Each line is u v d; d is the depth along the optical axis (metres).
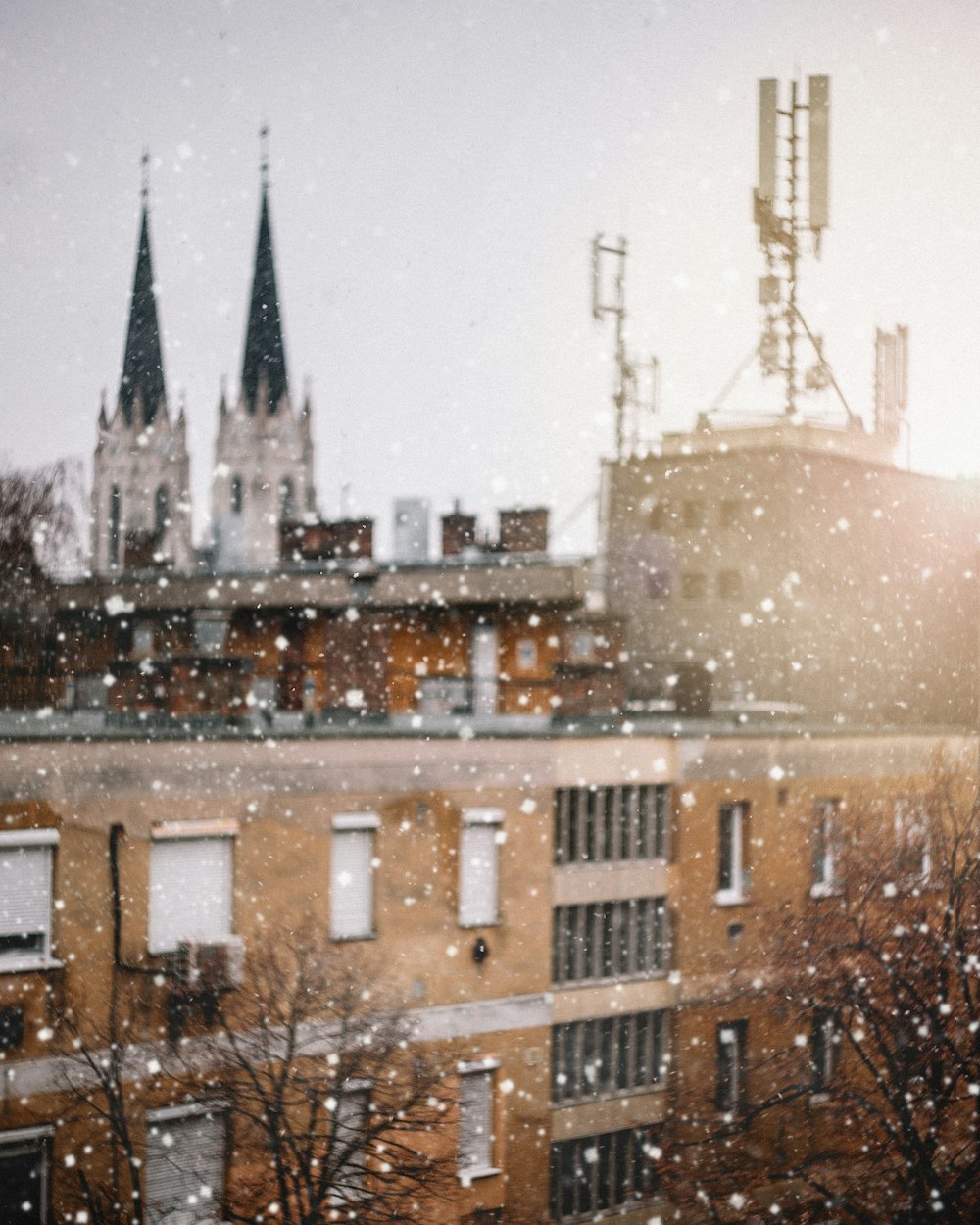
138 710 26.70
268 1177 20.33
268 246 114.44
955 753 29.50
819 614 36.75
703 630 37.84
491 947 22.77
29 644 36.28
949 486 40.19
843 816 26.73
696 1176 24.05
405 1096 21.45
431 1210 21.52
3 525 37.59
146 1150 19.69
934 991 24.52
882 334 40.97
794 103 39.22
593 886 23.94
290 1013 19.98
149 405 107.25
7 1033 18.92
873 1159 23.47
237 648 37.25
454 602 35.41
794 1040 25.31
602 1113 23.75
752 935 25.58
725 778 25.56
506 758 23.06
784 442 37.81
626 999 24.19
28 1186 19.02
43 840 19.14
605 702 30.81
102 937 19.64
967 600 39.06
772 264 39.03
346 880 21.67
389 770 22.00
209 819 20.52
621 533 39.91
